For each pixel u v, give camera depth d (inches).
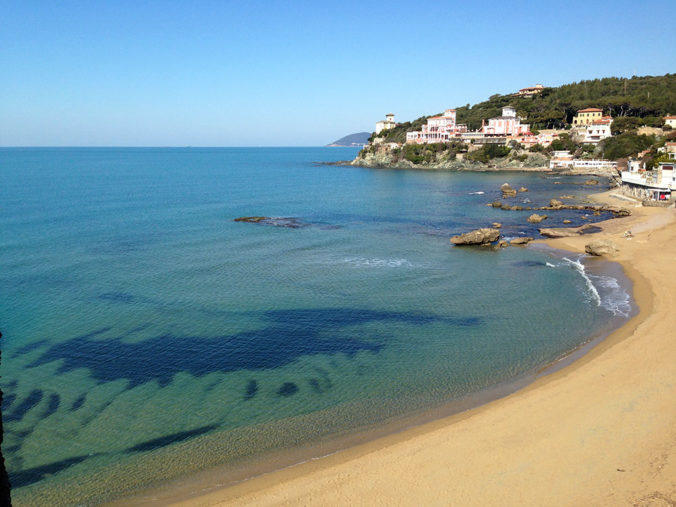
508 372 1224.8
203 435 986.1
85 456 919.7
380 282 2011.6
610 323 1505.9
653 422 951.6
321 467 872.3
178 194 5118.1
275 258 2426.2
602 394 1065.5
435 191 5506.9
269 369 1275.8
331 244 2765.7
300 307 1727.4
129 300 1797.5
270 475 856.3
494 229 2984.7
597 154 7662.4
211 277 2090.3
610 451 877.2
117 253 2504.9
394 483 823.1
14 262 2300.7
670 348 1258.6
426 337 1459.2
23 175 7175.2
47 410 1078.4
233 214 3841.0
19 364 1296.8
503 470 843.4
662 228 2901.1
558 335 1439.5
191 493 816.3
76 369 1273.4
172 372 1261.1
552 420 981.8
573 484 801.6
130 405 1102.4
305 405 1097.4
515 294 1827.0
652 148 6097.4
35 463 899.4
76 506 792.9
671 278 1892.2
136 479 855.1
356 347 1402.6
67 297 1823.3
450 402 1091.3
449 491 799.1
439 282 2001.7
